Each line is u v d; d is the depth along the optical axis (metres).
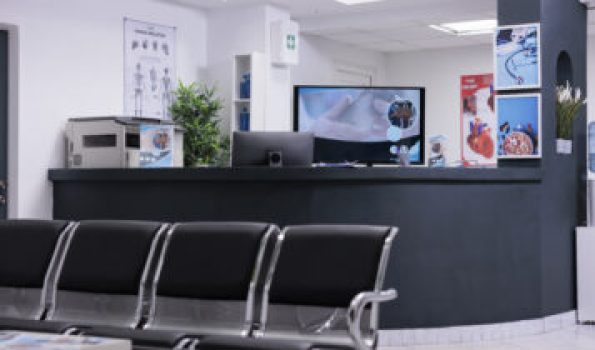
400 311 5.46
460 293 5.64
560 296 6.42
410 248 5.48
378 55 11.62
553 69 6.40
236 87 8.39
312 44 10.16
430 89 11.54
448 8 8.76
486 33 10.25
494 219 5.80
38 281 3.51
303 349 2.80
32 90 6.67
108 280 3.38
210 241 3.30
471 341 5.66
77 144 6.64
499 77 6.29
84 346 2.29
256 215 5.44
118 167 6.24
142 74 7.79
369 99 7.38
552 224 6.31
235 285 3.20
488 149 11.10
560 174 6.50
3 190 6.57
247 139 5.48
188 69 8.42
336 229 3.15
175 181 5.66
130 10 7.64
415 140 7.39
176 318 3.34
